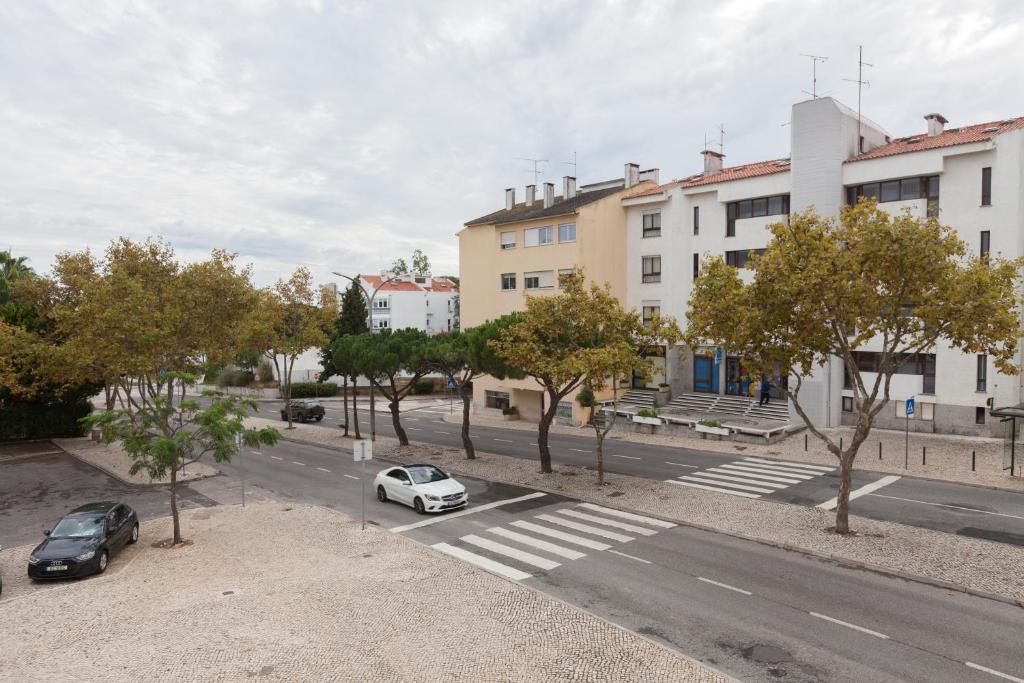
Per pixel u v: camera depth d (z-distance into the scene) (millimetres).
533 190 48969
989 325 14164
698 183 37594
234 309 25891
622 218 41375
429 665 9969
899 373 30453
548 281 40844
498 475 25078
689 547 15961
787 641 10734
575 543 16531
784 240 16250
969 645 10438
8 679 9820
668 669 9711
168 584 14016
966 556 14383
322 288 42750
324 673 9758
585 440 33281
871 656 10133
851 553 14914
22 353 30188
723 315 16562
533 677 9539
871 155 30781
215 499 22828
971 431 28297
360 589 13359
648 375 22094
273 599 12891
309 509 20766
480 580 13844
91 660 10391
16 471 28594
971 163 28094
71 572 14695
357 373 34625
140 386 26312
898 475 22797
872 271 14930
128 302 22047
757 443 29719
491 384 46906
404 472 21562
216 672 9859
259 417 49250
